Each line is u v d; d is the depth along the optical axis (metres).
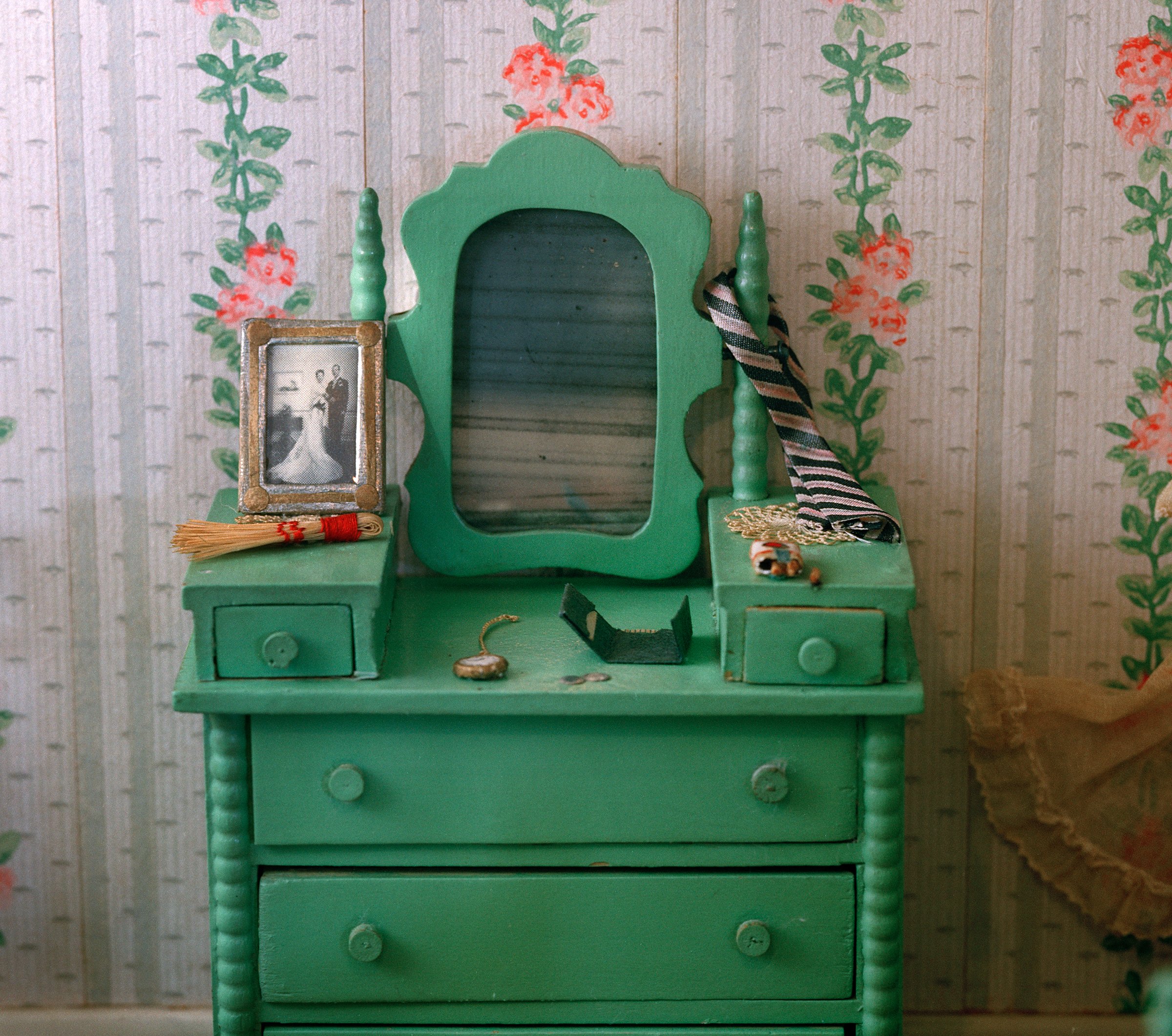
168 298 1.78
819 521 1.62
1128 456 1.82
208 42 1.70
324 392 1.62
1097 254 1.75
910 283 1.77
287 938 1.53
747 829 1.52
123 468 1.83
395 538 1.72
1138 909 1.87
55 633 1.88
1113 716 1.81
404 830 1.51
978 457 1.82
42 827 1.95
